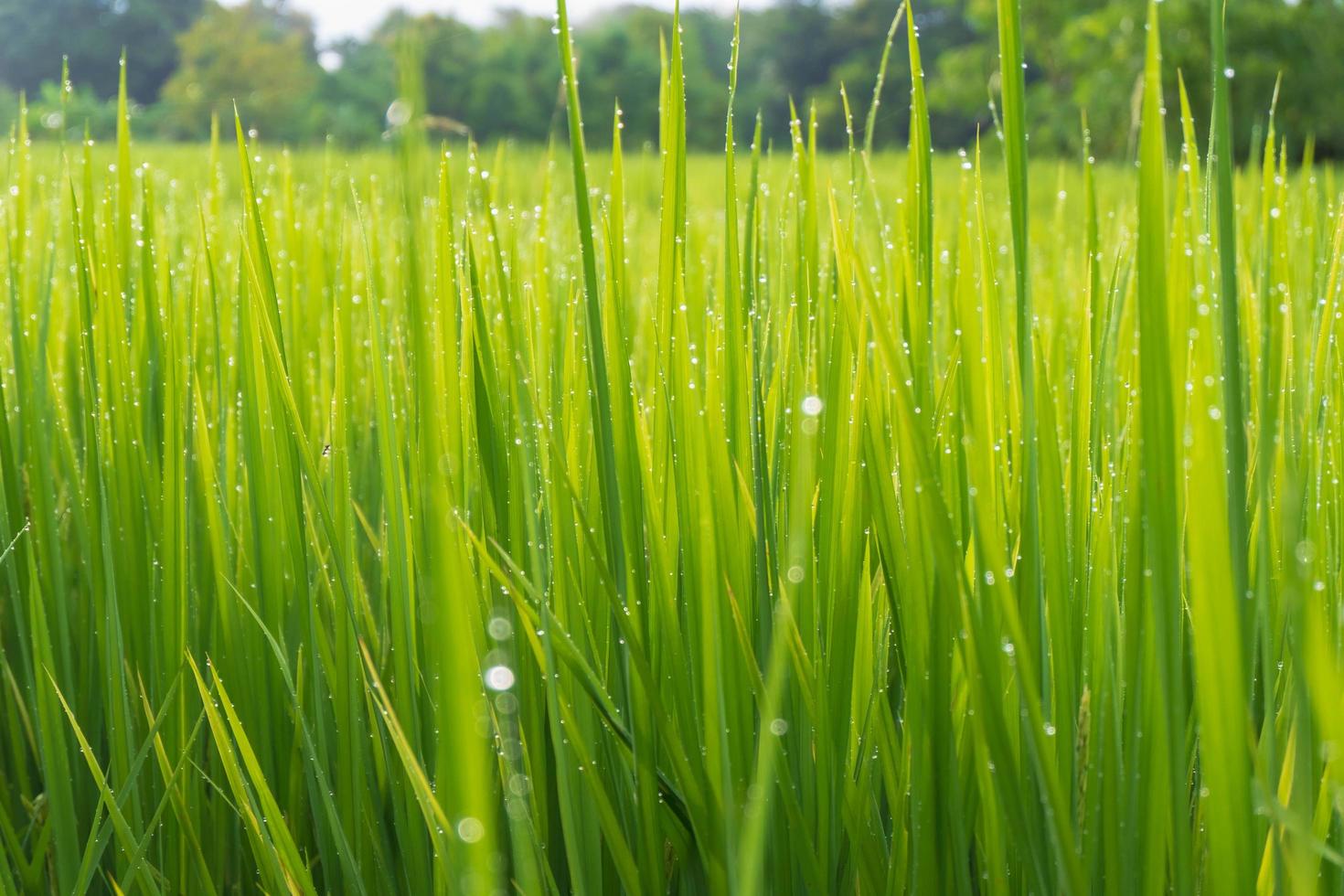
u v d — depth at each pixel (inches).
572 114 35.5
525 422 38.1
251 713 43.0
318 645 40.8
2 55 1595.7
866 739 38.3
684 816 38.0
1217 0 31.2
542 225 47.3
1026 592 36.4
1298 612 29.2
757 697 36.2
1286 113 671.1
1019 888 37.6
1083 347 38.4
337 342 41.8
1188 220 37.1
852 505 37.9
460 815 27.1
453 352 37.7
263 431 42.9
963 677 37.7
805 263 42.4
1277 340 37.9
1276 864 32.9
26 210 61.7
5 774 47.5
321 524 46.6
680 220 37.6
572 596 37.7
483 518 38.1
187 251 86.3
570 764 37.7
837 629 38.1
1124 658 35.8
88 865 39.0
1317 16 668.7
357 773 40.5
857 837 37.5
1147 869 34.3
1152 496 31.6
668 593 37.1
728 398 39.0
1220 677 30.2
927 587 36.5
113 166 55.8
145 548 44.9
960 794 37.2
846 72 1450.5
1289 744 34.2
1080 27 735.1
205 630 45.3
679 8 36.4
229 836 44.0
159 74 1643.7
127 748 42.3
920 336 38.5
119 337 45.8
